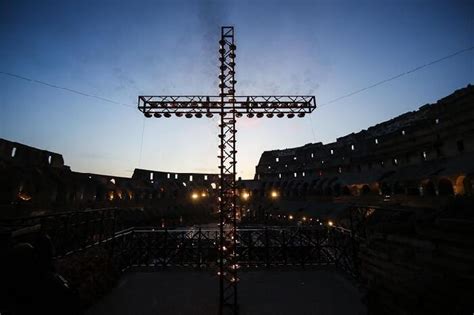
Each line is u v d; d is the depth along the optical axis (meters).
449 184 24.50
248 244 14.63
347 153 39.75
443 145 23.73
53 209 23.02
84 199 29.19
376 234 10.09
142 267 13.56
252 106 11.16
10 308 5.78
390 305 7.50
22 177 20.70
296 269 13.35
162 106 10.97
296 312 8.86
